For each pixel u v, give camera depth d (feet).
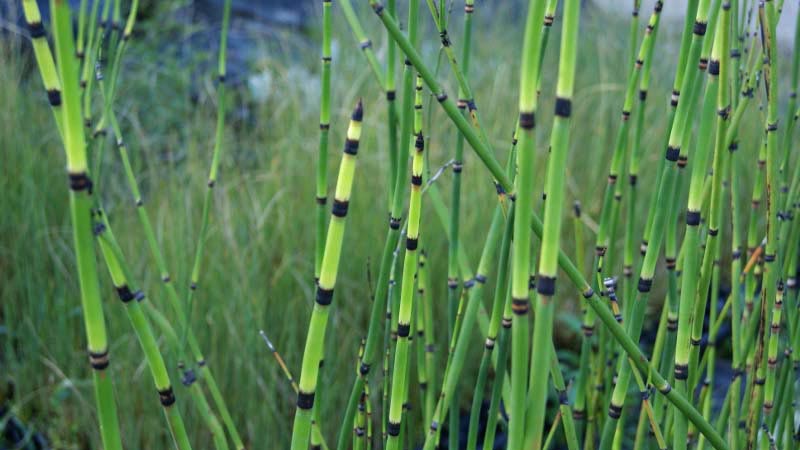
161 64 5.98
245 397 3.30
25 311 3.69
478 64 5.82
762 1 1.77
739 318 2.01
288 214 3.99
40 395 3.63
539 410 1.33
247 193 4.27
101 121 1.84
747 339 2.03
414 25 1.73
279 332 3.51
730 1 1.58
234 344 3.32
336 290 3.57
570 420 1.85
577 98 5.30
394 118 1.99
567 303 4.21
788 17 5.10
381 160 4.19
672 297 1.87
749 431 2.01
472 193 4.14
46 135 4.54
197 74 6.13
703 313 1.87
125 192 4.45
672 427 2.02
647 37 1.99
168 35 6.39
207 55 6.03
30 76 5.41
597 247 2.07
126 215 4.20
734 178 1.96
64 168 4.39
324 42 1.90
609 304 2.13
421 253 2.11
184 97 5.60
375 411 3.28
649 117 5.24
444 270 3.77
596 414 2.45
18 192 4.19
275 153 4.61
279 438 3.28
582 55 5.98
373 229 3.86
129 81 5.53
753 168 4.43
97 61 2.01
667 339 1.90
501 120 4.85
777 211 1.98
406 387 2.00
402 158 1.76
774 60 1.75
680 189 1.79
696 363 1.91
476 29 6.46
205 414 2.04
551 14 1.72
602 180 4.75
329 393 3.23
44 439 3.50
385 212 3.95
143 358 3.27
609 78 5.53
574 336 4.14
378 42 5.56
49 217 4.15
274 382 3.23
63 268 3.68
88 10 5.86
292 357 3.36
